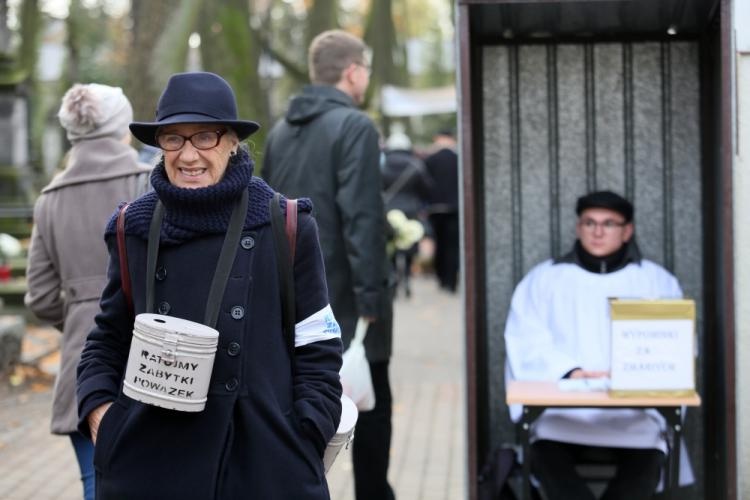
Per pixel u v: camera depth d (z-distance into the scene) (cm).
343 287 582
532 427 573
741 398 555
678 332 520
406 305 1638
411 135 2588
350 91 604
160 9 1130
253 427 335
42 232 510
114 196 505
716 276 580
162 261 342
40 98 1900
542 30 621
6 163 1636
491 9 567
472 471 530
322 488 346
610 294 595
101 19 2159
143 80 1124
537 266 617
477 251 629
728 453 511
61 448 798
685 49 623
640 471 555
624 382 523
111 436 338
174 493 330
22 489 704
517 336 595
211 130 340
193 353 327
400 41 1658
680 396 521
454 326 1410
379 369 589
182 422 334
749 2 543
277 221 346
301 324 350
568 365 567
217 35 1165
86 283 502
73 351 502
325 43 599
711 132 609
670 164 627
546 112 637
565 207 638
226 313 337
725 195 499
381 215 577
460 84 519
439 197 1769
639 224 630
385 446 591
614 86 631
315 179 582
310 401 345
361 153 575
